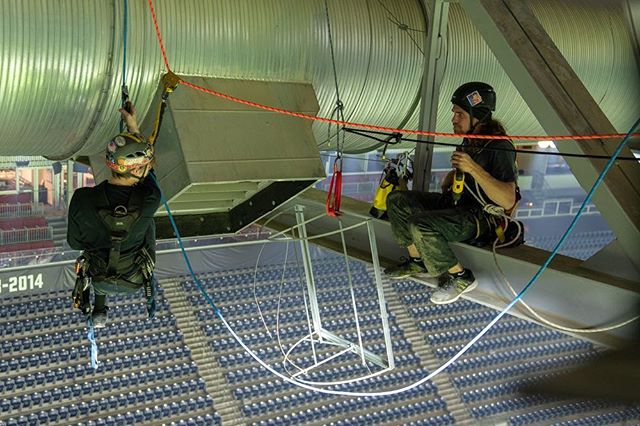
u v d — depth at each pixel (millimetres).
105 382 20109
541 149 24375
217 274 23484
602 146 4520
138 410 19656
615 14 8328
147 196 4605
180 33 5887
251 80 6305
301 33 6422
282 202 6285
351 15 6723
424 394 22391
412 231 5328
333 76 6715
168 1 5879
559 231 29344
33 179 21375
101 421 19078
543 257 5156
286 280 24031
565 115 4531
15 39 5352
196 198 6488
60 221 21750
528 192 29328
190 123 5754
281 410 20781
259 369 21703
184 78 6008
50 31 5441
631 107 8633
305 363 22328
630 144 8617
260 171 5742
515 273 5188
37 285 20562
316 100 6496
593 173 4434
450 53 7434
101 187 4574
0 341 20156
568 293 4789
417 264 5918
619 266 4633
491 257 5352
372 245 6258
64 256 20938
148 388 20344
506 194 5152
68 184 21406
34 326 20609
